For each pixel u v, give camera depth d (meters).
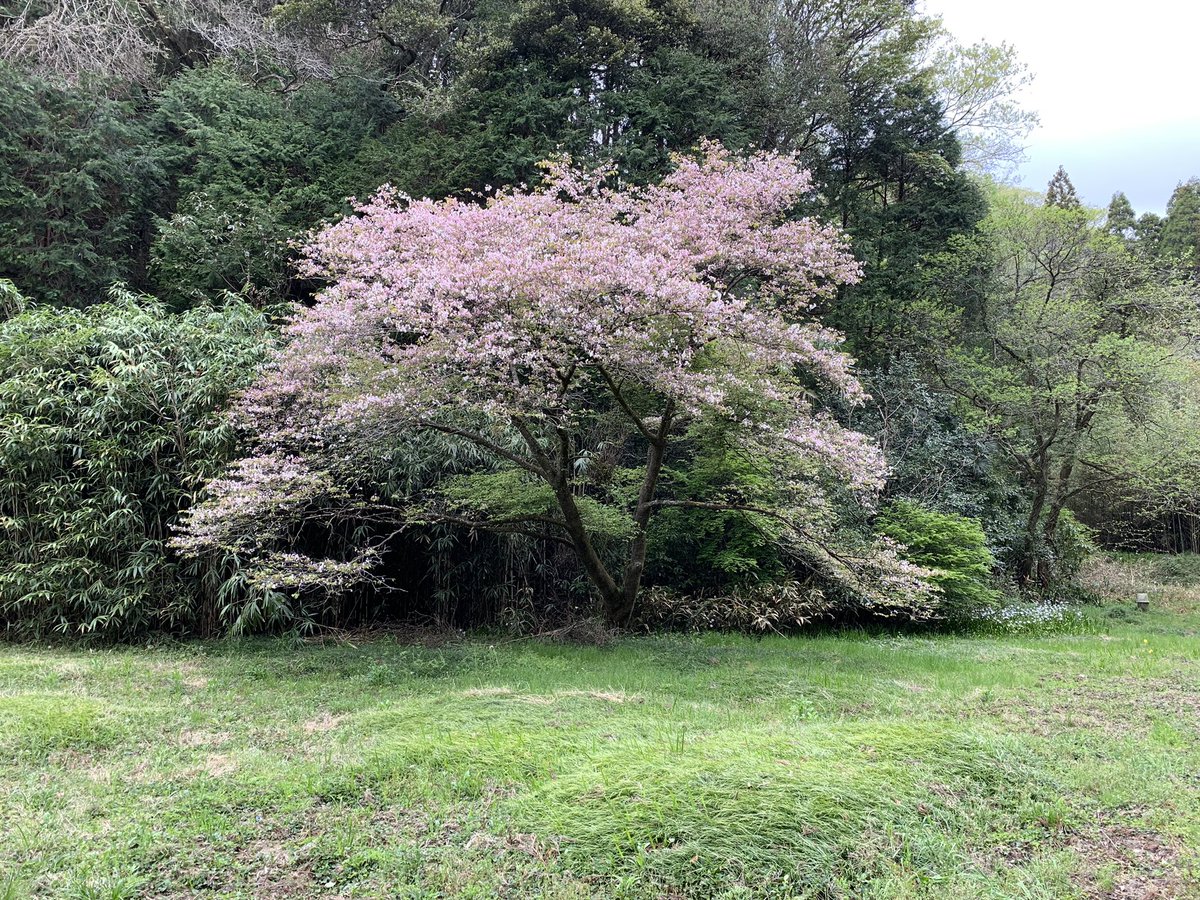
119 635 7.16
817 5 14.84
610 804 3.09
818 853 2.78
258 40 14.64
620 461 10.31
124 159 11.98
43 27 12.47
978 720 5.00
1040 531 12.80
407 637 8.00
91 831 3.07
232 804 3.30
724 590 9.39
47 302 11.19
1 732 4.17
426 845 2.94
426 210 6.78
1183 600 13.61
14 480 7.11
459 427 7.11
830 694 5.73
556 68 12.88
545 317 5.68
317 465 6.80
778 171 7.52
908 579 6.95
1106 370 11.37
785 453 7.20
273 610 7.14
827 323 12.98
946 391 12.51
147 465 7.37
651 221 7.19
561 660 6.83
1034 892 2.71
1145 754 4.25
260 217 11.16
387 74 14.66
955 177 14.80
